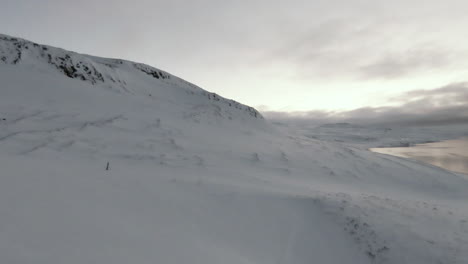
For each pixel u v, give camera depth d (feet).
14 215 15.43
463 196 68.90
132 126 77.51
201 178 41.65
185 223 22.72
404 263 19.70
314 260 21.84
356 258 21.80
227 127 115.03
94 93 101.55
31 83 86.17
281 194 34.73
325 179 66.33
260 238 24.17
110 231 16.67
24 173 25.49
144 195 26.96
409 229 23.89
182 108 127.95
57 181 25.07
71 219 16.94
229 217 26.76
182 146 70.49
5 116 59.16
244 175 52.44
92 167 39.83
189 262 15.60
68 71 112.27
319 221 28.07
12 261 10.82
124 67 181.27
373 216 26.84
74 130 62.39
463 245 20.98
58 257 12.03
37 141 51.26
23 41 115.34
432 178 83.05
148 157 57.47
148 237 17.58
